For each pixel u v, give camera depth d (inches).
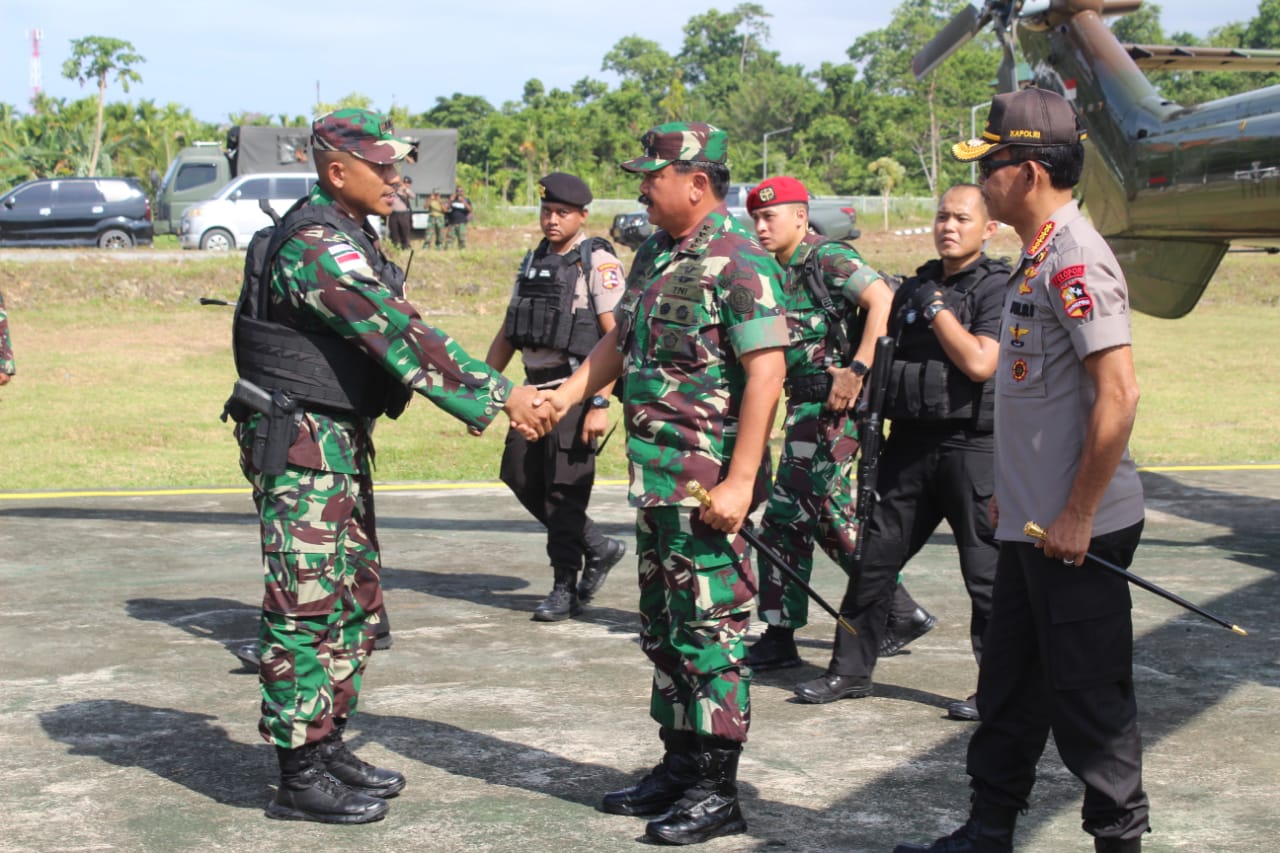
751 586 130.0
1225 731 165.3
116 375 636.1
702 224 128.6
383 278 135.5
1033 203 112.7
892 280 193.9
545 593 244.5
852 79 3789.4
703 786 130.5
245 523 307.3
